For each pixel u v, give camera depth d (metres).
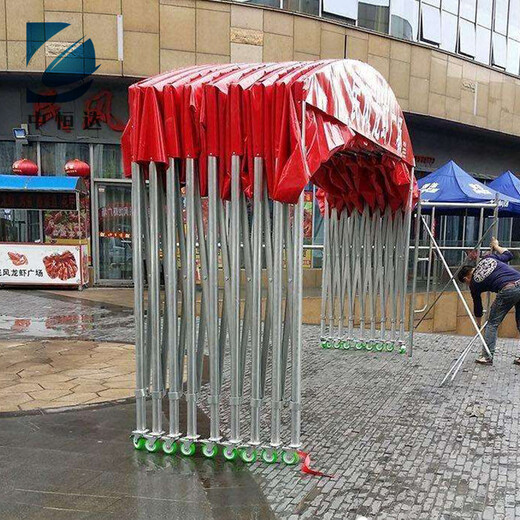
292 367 3.46
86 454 3.64
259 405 3.53
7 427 4.14
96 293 11.77
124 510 2.91
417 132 15.63
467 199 8.55
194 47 11.93
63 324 8.41
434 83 14.63
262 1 12.62
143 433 3.71
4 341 7.18
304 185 3.08
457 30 15.38
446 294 10.34
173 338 3.60
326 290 7.08
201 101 3.38
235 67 3.88
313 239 12.28
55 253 11.83
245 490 3.15
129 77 11.85
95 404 4.69
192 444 3.62
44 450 3.71
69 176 12.27
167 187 3.50
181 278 3.77
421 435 4.03
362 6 13.66
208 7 11.90
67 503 2.98
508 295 5.93
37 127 12.50
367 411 4.57
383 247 6.74
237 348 3.50
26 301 10.58
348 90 3.64
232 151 3.35
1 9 11.39
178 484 3.22
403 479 3.30
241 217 3.46
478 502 3.02
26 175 12.14
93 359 6.27
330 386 5.31
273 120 3.24
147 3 11.62
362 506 2.97
